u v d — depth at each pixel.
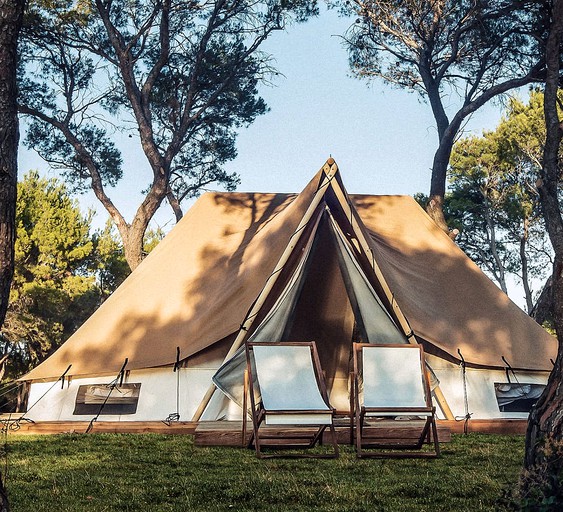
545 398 4.14
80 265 26.30
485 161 28.70
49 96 18.66
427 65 16.58
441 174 16.23
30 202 25.02
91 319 8.88
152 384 8.25
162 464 5.84
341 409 8.30
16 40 3.82
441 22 16.11
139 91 17.98
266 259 8.18
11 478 5.25
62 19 16.84
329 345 8.52
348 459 6.09
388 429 6.78
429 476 5.37
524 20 14.58
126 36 17.59
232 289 8.40
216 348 8.27
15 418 8.25
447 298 9.09
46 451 6.44
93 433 7.70
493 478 5.29
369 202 10.59
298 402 6.17
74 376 8.34
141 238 16.92
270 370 6.41
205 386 8.16
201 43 17.48
